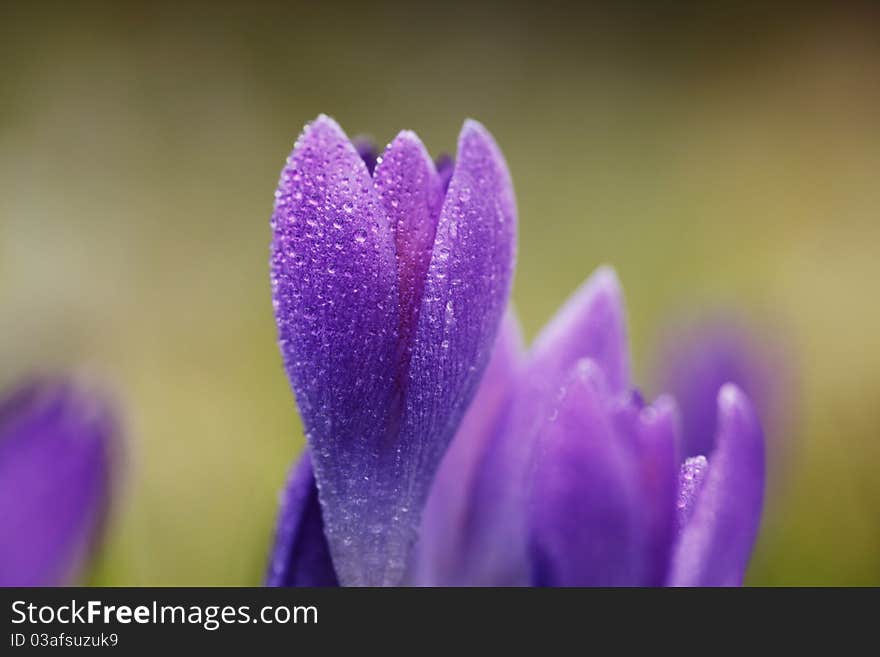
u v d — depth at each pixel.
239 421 0.66
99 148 1.06
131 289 0.85
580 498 0.23
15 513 0.25
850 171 1.22
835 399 0.73
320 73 1.28
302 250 0.23
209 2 1.31
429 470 0.24
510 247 0.23
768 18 1.53
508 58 1.41
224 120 1.16
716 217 1.09
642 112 1.35
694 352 0.34
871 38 1.51
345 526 0.24
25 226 0.89
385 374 0.23
